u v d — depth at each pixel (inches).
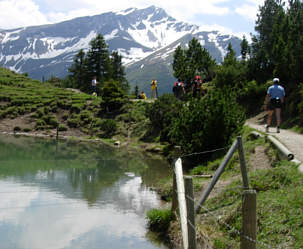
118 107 1389.0
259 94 948.0
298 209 250.5
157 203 404.2
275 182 313.4
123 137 1158.3
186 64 1651.1
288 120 695.7
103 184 497.0
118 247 277.1
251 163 425.1
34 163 648.4
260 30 1462.8
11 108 1438.2
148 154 857.5
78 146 971.9
